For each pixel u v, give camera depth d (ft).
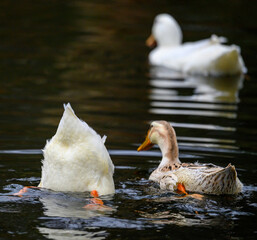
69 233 24.72
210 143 42.16
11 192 30.45
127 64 74.59
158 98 57.41
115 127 46.39
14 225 25.45
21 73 65.46
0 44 79.36
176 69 75.87
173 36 83.46
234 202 30.37
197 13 108.27
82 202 29.04
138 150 40.11
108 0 116.57
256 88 64.34
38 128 45.39
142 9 110.73
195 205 29.63
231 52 71.00
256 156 39.01
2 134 43.32
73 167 30.32
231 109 53.57
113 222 26.23
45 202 28.78
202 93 60.75
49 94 56.95
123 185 33.40
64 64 71.05
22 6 106.01
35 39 83.30
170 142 38.04
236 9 112.37
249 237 24.95
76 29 91.50
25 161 36.86
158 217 27.25
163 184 34.04
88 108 52.34
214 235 25.04
